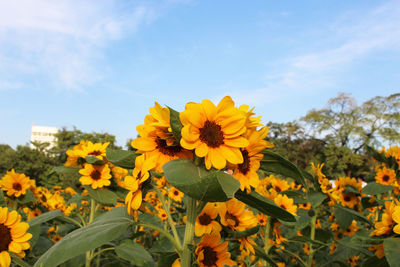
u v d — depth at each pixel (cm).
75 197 402
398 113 4844
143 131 175
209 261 195
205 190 138
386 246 218
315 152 5697
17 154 4909
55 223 480
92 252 338
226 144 158
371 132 5059
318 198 393
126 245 297
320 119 5406
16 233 255
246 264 295
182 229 319
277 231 357
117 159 183
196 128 158
